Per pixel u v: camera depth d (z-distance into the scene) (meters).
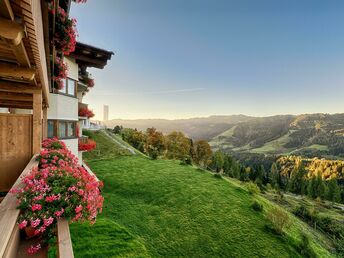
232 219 18.92
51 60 6.54
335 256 20.59
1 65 3.70
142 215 18.27
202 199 22.09
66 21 6.18
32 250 3.47
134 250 12.74
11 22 1.99
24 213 3.18
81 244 12.05
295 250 16.05
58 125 13.66
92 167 31.23
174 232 16.39
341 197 67.31
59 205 3.38
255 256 14.95
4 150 5.95
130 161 36.38
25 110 13.35
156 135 60.84
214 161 76.06
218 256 14.55
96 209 3.93
